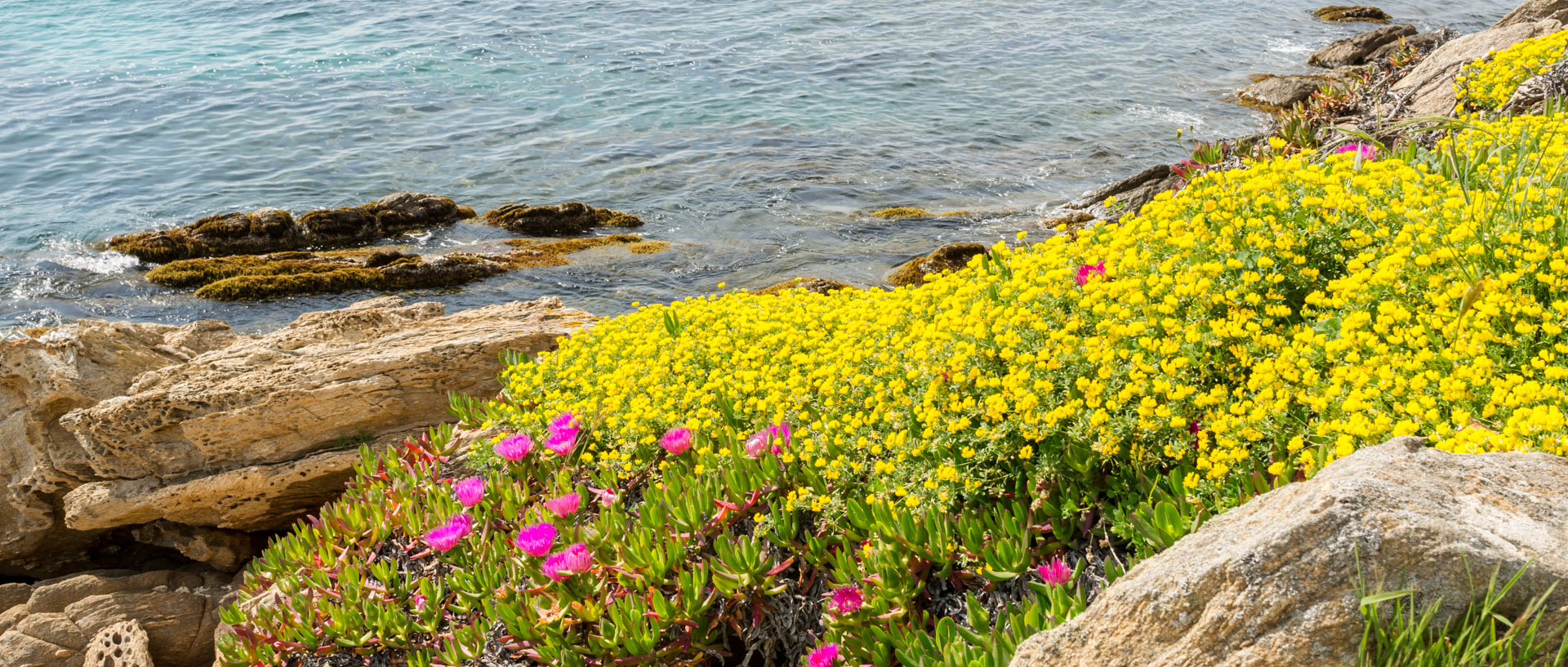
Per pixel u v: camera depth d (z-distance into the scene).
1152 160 23.33
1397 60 15.98
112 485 8.05
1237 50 35.50
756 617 4.50
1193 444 4.00
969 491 4.25
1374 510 2.46
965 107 28.36
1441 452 2.77
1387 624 2.36
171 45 36.59
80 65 33.50
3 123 27.28
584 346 7.29
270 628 5.43
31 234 19.48
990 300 5.44
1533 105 8.51
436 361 8.32
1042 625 3.49
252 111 28.41
